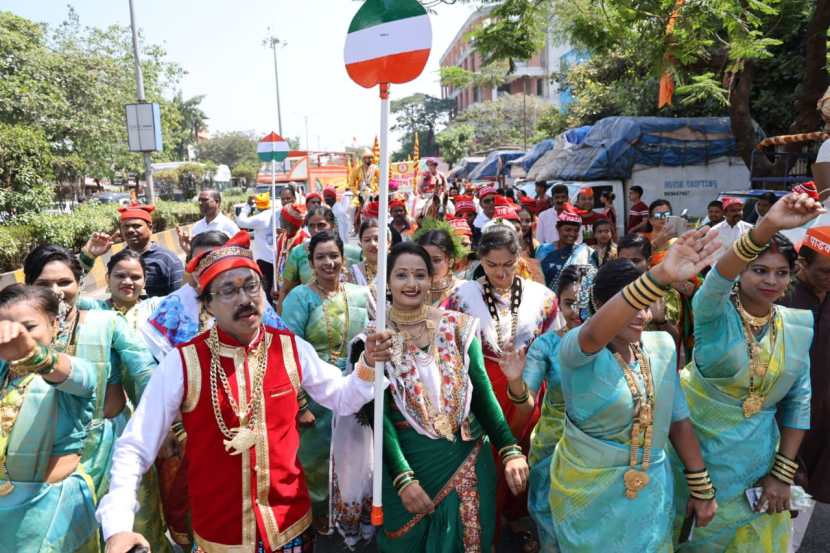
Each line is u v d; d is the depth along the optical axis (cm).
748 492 275
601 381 248
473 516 306
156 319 360
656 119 1592
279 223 909
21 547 257
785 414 281
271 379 248
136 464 231
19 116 2009
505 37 904
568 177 1658
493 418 311
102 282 1245
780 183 1116
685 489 285
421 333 314
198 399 240
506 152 2992
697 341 276
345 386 268
